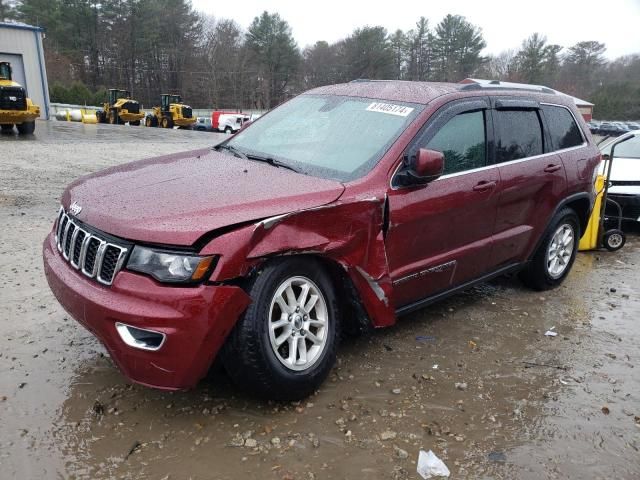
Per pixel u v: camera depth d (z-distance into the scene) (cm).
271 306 305
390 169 365
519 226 486
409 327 455
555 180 504
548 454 301
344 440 301
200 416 316
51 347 388
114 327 284
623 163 840
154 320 275
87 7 8025
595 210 729
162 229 282
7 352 378
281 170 369
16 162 1322
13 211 780
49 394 332
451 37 8481
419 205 375
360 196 341
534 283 551
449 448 301
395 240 367
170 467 274
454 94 422
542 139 503
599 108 8806
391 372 377
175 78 8719
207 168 375
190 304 277
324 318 336
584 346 438
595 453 304
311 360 330
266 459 283
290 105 477
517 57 8844
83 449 285
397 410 332
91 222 305
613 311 518
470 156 425
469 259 434
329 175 362
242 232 289
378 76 8312
